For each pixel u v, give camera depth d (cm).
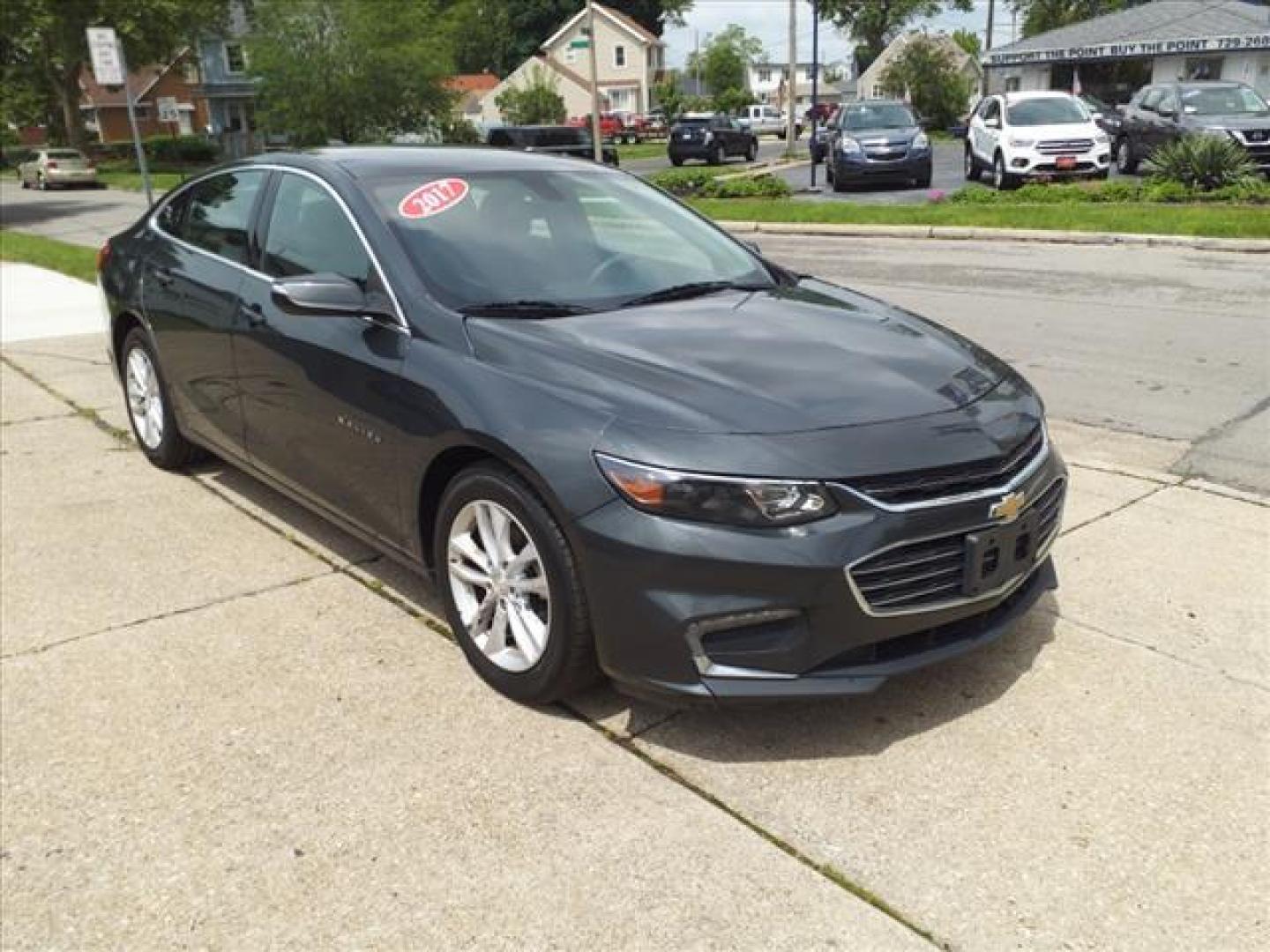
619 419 298
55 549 455
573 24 7675
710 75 10650
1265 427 593
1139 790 288
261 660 361
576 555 300
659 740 313
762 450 285
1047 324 865
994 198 1680
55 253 1557
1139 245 1279
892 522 285
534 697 327
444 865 263
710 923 244
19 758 309
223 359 455
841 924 243
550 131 3409
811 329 365
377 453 368
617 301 384
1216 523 464
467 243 390
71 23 4241
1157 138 1961
